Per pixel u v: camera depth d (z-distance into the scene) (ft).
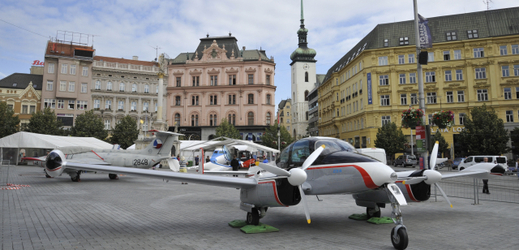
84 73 193.16
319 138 24.66
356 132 156.25
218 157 95.09
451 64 136.56
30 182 57.11
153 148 66.44
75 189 47.93
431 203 34.94
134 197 40.34
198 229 22.76
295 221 25.82
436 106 136.26
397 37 145.38
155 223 24.81
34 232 21.36
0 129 138.92
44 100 183.93
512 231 21.79
